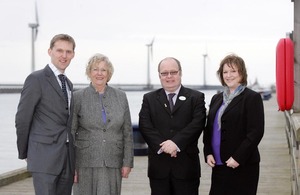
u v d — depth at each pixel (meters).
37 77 3.85
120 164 4.14
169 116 4.12
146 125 4.14
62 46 3.90
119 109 4.12
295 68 5.55
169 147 4.01
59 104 3.88
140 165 8.95
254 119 3.83
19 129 3.85
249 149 3.81
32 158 3.83
